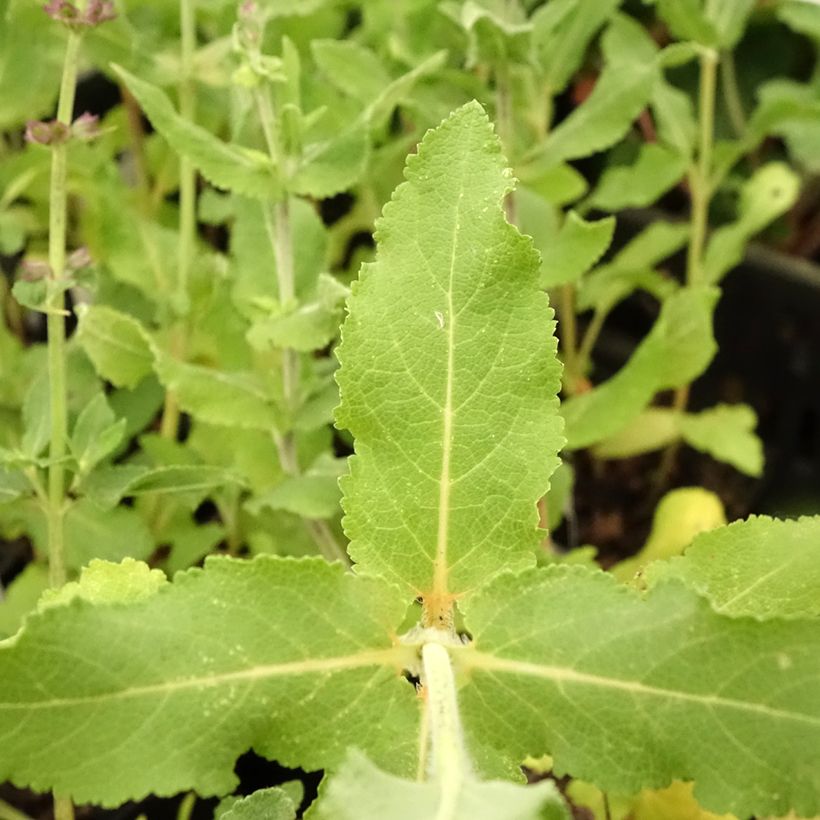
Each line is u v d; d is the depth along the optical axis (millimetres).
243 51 229
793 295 420
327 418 254
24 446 232
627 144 475
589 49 457
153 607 148
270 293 269
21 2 290
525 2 314
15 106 317
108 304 334
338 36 379
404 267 156
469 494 160
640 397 298
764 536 175
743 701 148
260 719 152
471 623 155
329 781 144
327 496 249
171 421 331
